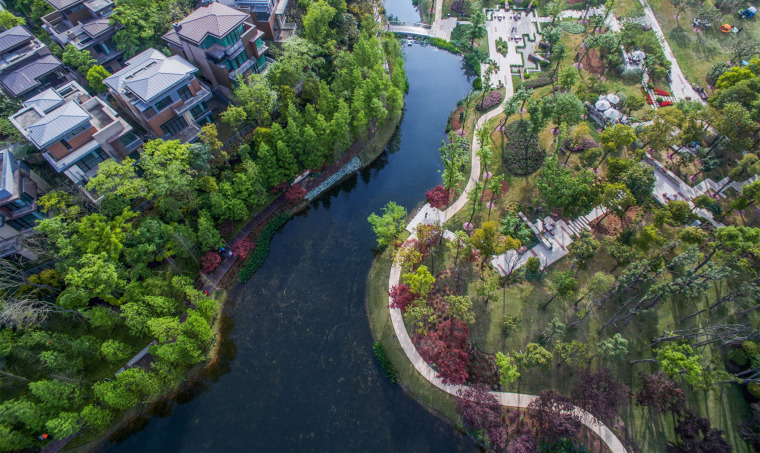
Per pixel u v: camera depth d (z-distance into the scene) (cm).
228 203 6303
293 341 5891
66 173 6056
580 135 6719
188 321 5156
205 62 7538
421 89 9275
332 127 6925
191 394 5484
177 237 5688
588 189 5984
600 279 5122
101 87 7388
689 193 6769
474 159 7694
